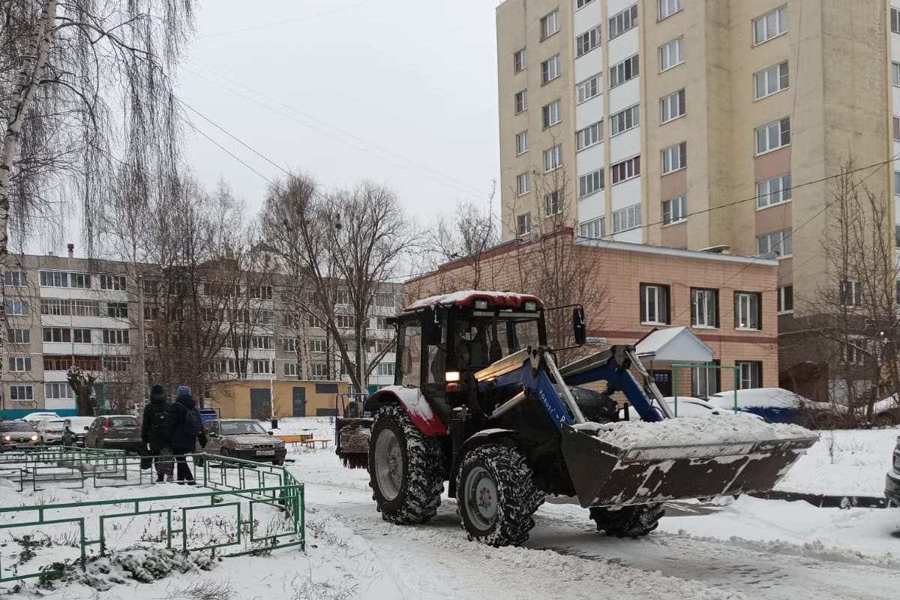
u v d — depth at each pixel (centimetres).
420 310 939
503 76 4866
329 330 3800
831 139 3241
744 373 2898
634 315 2625
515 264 2138
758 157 3534
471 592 588
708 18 3644
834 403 2097
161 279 3634
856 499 941
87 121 1245
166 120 1277
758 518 888
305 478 1544
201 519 802
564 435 661
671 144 3784
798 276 3297
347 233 3509
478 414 826
